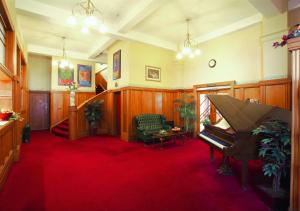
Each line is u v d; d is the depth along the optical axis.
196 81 6.73
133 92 6.21
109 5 4.35
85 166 3.58
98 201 2.31
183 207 2.20
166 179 3.00
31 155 4.34
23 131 5.75
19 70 4.67
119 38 5.64
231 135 2.83
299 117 1.82
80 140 6.16
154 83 6.77
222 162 3.62
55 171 3.31
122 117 6.34
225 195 2.50
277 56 4.27
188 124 6.62
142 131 5.59
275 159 2.29
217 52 5.98
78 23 4.66
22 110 5.71
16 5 3.87
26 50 6.80
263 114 2.84
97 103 6.90
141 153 4.54
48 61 9.21
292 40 1.82
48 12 4.28
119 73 6.64
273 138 2.29
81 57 8.30
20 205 2.20
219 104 3.20
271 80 4.34
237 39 5.41
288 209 1.96
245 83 5.20
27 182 2.84
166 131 5.62
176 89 7.27
